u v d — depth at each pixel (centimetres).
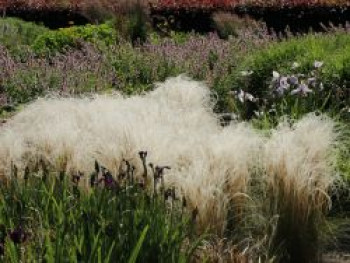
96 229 373
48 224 383
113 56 1072
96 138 560
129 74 1014
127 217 380
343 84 834
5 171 521
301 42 1027
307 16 1598
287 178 480
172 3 1653
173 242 374
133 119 602
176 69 1000
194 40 1180
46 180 457
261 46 1121
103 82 940
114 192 410
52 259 339
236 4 1652
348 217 557
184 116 668
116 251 354
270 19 1627
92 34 1292
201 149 522
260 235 481
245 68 942
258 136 585
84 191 425
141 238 347
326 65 871
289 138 516
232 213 491
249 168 521
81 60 1041
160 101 739
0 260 348
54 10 1711
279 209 481
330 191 553
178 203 454
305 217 481
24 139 571
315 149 507
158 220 383
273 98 803
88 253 351
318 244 491
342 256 504
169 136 561
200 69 977
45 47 1241
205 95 805
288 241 480
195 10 1644
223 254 441
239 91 895
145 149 523
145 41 1452
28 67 991
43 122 619
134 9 1512
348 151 658
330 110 759
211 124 661
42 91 911
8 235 366
